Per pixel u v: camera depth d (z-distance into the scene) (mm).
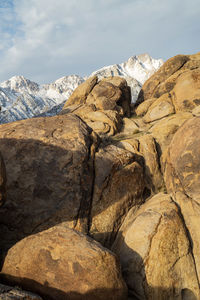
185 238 7277
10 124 10109
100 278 5699
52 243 6203
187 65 25594
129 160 10070
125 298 6207
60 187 8508
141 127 19156
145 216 7742
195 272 6961
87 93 25312
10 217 8141
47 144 9039
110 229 8820
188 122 9680
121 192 9523
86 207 8672
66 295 5578
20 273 6184
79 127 10047
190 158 8797
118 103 25250
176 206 7934
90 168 9227
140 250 7082
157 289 6586
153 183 11078
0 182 5969
